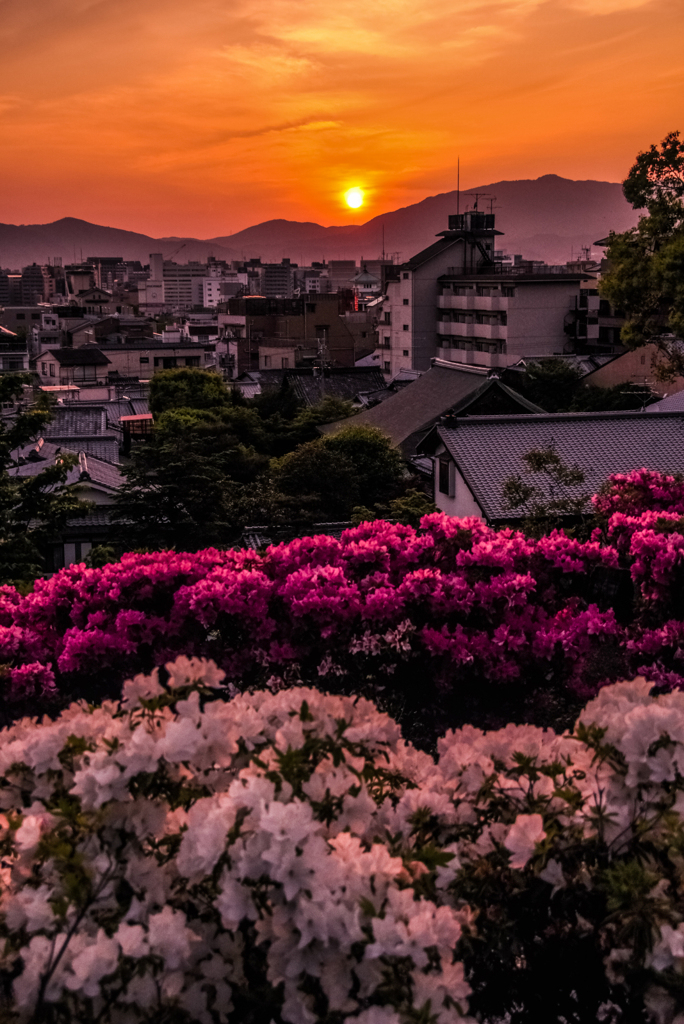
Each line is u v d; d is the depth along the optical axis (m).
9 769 2.93
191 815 2.59
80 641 6.11
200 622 6.16
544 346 63.22
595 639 6.22
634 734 2.71
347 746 2.97
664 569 6.12
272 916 2.47
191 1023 2.50
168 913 2.44
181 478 23.27
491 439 20.03
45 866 2.69
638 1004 2.82
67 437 34.72
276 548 6.67
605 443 20.05
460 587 6.21
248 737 2.91
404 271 70.06
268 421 43.53
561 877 2.60
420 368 70.81
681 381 40.50
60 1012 2.39
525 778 2.85
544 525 10.30
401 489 27.64
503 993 2.93
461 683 6.12
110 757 2.65
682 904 2.58
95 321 109.94
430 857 2.62
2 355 80.00
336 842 2.61
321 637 6.21
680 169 22.28
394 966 2.35
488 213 70.44
